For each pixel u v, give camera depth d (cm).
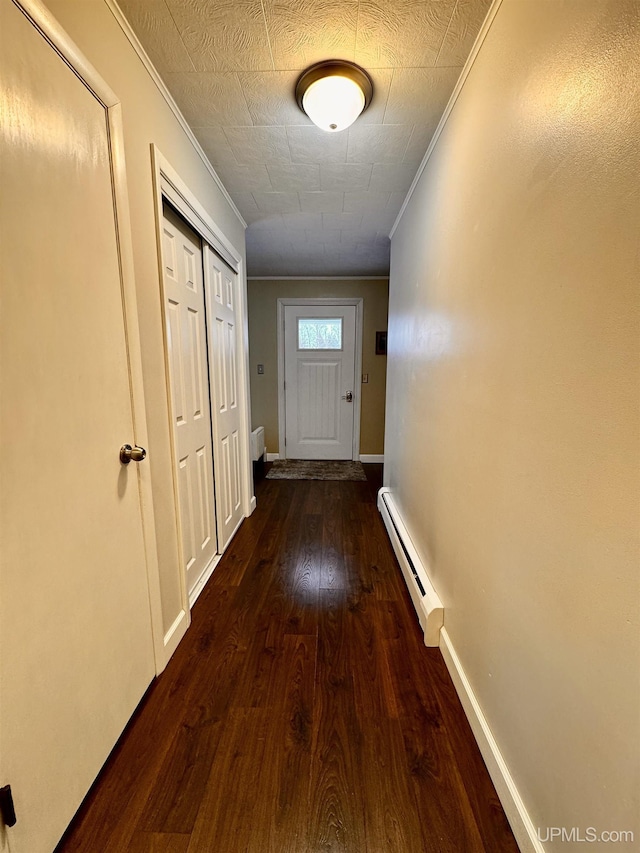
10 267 70
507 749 92
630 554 55
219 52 121
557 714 72
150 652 128
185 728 115
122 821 91
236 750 108
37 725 77
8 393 70
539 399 79
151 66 125
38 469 77
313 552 230
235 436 259
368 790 98
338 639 154
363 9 106
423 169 184
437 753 107
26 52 73
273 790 98
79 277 90
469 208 120
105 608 101
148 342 127
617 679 57
